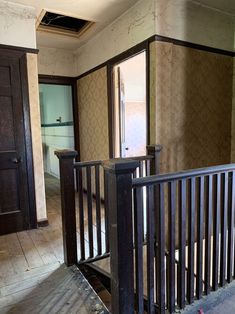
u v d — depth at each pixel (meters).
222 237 1.66
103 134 3.60
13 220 2.76
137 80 4.73
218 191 1.58
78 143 4.42
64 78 4.17
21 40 2.62
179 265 1.51
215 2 2.64
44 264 2.08
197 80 2.79
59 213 3.42
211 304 1.63
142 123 5.03
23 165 2.77
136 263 1.32
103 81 3.43
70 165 1.95
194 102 2.80
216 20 2.85
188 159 2.82
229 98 3.13
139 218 1.29
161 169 2.60
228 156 3.22
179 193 1.43
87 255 2.28
